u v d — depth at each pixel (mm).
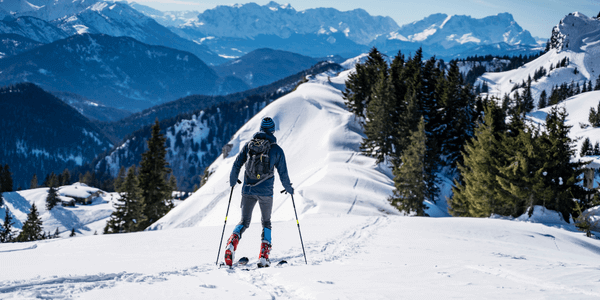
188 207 51688
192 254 6633
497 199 27922
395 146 56594
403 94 66625
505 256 7445
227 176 66250
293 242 8742
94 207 143750
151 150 51656
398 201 38688
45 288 3299
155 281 3873
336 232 10742
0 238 86250
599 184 25562
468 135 57250
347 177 47781
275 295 3492
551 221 24562
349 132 79438
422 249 8078
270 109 104875
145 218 48156
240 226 5242
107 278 4039
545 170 25344
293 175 68875
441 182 53000
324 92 117812
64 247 7910
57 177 189750
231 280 4066
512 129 38094
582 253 11289
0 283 3438
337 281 4051
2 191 141250
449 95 59750
